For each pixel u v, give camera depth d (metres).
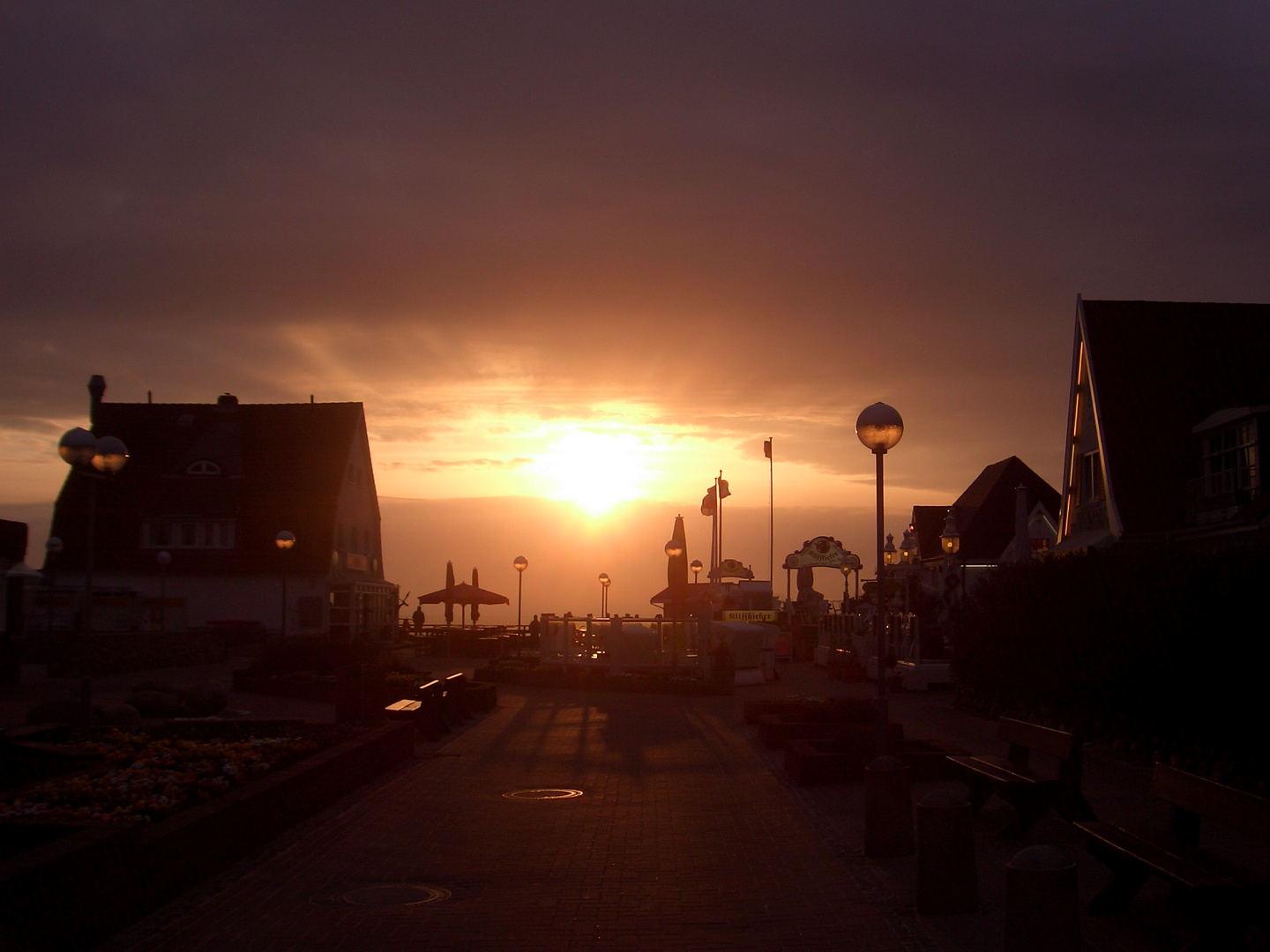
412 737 16.09
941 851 7.70
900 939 7.12
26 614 44.53
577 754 16.44
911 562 45.81
